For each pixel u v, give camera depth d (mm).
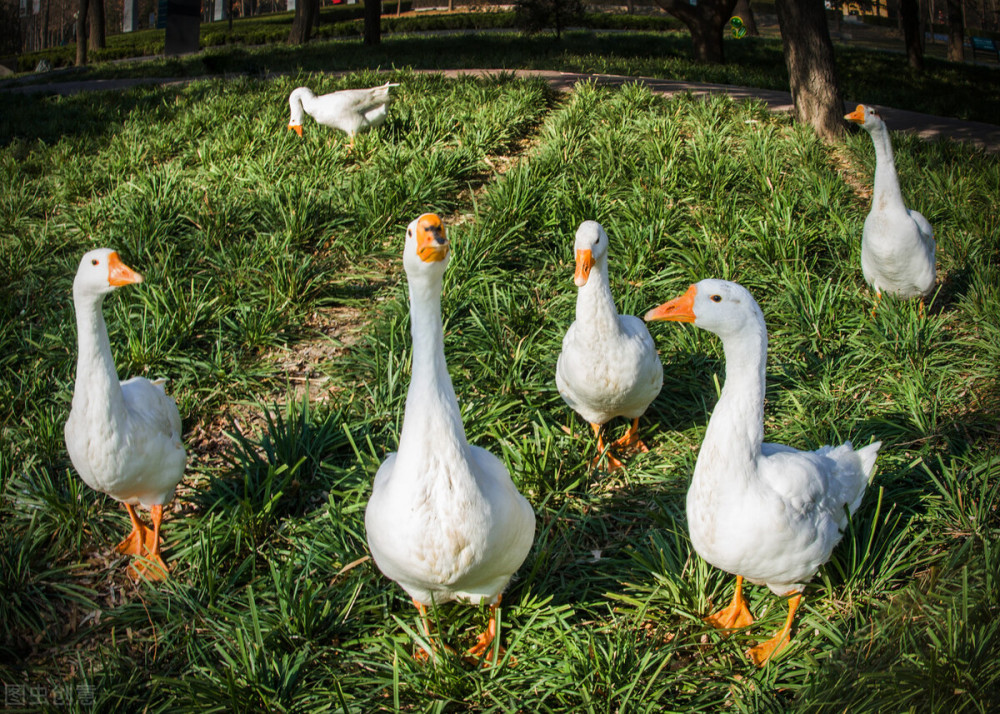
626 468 2062
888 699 1313
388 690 1506
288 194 3305
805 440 2020
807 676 1438
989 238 2930
